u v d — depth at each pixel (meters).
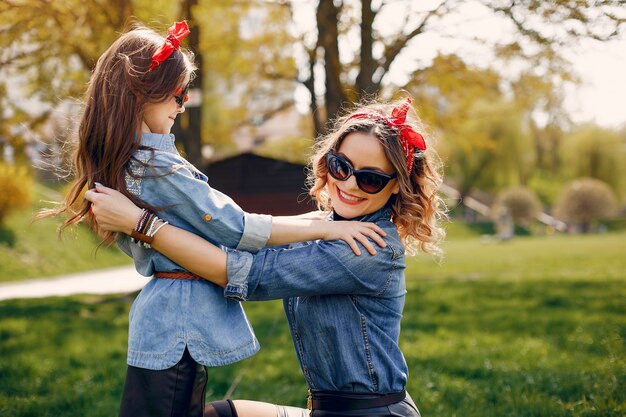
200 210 1.89
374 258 2.01
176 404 1.85
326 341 2.05
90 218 2.03
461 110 11.41
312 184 2.57
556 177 57.25
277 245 2.15
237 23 11.13
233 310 1.99
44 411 4.11
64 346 6.18
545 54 8.02
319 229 2.00
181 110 2.04
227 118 14.09
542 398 4.05
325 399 2.07
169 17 7.77
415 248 2.37
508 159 43.81
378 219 2.15
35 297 11.05
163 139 1.95
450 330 6.74
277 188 13.96
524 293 9.67
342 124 2.17
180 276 1.93
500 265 17.12
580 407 3.86
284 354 5.59
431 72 9.42
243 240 1.94
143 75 1.88
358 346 2.03
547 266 16.55
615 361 5.03
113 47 1.94
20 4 6.94
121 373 5.07
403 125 2.08
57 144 2.34
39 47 7.95
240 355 1.94
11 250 16.92
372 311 2.08
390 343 2.08
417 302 8.83
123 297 10.33
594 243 28.03
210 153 14.54
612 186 51.31
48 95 8.77
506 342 6.06
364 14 8.97
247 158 14.06
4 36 7.39
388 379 2.04
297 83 12.27
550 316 7.53
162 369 1.84
